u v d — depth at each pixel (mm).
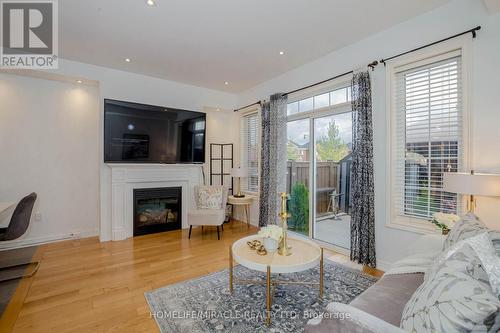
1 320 1905
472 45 2156
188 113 4488
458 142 2309
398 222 2678
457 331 736
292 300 2180
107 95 3846
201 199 4312
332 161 3549
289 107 4141
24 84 3582
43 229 3742
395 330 870
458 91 2303
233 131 5430
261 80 4438
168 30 2779
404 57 2598
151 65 3762
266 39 2984
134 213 4082
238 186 5121
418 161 2588
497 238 1206
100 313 1994
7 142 3486
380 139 2811
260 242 2492
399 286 1506
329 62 3371
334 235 3531
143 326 1845
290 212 4133
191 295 2260
